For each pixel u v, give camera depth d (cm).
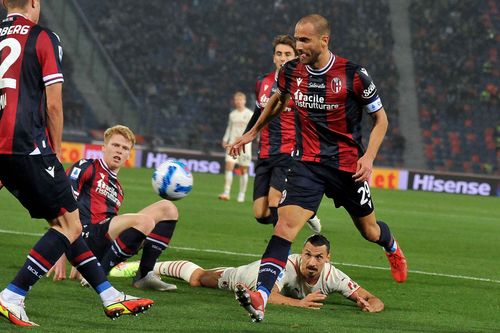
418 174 9356
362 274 2859
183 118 11081
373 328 1889
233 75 11825
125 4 12200
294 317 1955
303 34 1956
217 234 3838
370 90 1975
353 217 2216
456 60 12344
